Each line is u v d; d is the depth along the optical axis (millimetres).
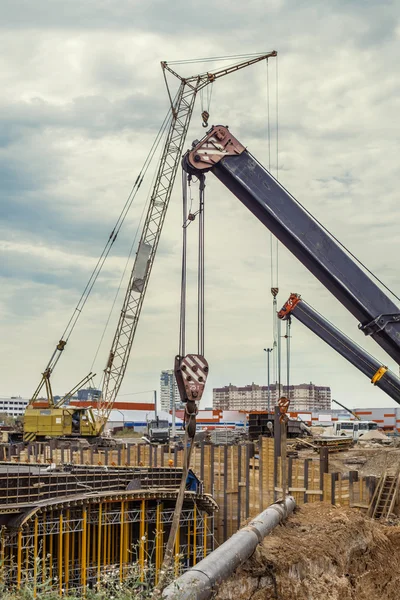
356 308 23609
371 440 76812
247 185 23469
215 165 23359
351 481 45812
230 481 54500
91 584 41625
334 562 22969
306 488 47938
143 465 62062
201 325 20766
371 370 38750
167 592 14930
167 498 47562
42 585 14023
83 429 72188
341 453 59500
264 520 23781
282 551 21766
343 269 23375
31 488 39812
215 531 54188
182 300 20984
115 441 74438
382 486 45062
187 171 23422
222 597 18031
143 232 75125
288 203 23516
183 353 17688
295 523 26047
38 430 72500
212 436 75250
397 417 119375
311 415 125875
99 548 42250
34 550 36125
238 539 20547
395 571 25797
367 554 25594
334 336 41719
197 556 49719
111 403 74750
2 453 72438
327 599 21344
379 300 23328
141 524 46062
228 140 23422
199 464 57625
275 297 45906
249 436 66562
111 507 46125
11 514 37250
